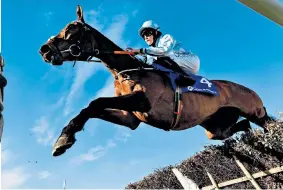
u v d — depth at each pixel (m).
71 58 3.95
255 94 4.97
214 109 4.43
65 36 3.92
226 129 4.81
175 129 4.25
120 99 3.63
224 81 4.86
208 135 4.91
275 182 5.65
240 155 5.70
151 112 3.89
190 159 6.64
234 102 4.65
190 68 4.32
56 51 3.80
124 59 4.04
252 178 5.77
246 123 5.23
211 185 6.64
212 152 6.06
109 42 4.12
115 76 4.12
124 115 4.10
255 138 5.11
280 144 4.79
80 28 3.98
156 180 7.45
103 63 4.14
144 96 3.78
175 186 7.18
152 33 4.36
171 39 4.20
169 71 4.14
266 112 5.09
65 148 3.49
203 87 4.32
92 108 3.54
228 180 6.36
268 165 5.54
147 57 4.14
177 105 4.04
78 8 4.12
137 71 3.96
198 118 4.28
